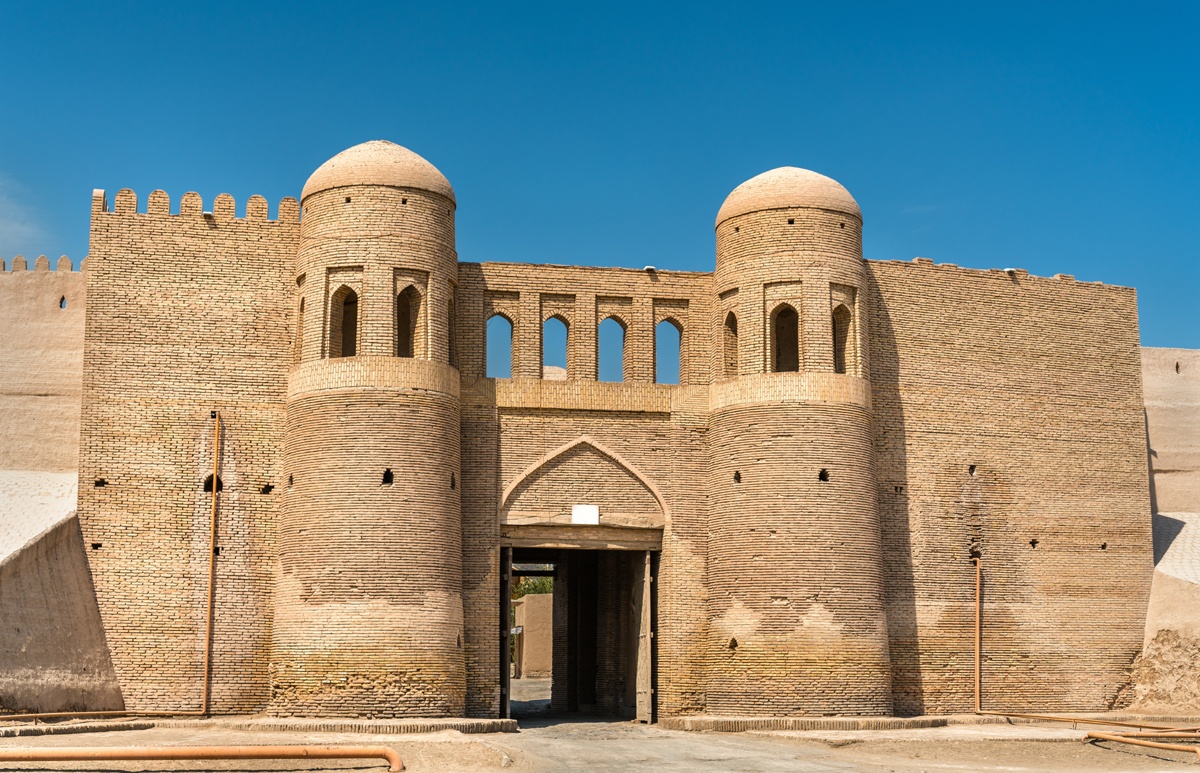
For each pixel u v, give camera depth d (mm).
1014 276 37125
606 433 33906
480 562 32562
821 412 32594
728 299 34250
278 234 33281
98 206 32562
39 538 29484
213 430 32125
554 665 40000
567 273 34344
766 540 32156
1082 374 37406
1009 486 35969
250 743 25078
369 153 32281
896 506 34688
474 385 33281
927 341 35750
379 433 30703
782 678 31438
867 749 27250
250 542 31875
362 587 29969
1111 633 36312
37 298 34750
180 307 32469
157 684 30812
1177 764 25734
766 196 33750
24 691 27828
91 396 31734
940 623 34594
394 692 29656
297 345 32406
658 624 33625
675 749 26641
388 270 31469
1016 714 34656
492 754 24266
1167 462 42531
